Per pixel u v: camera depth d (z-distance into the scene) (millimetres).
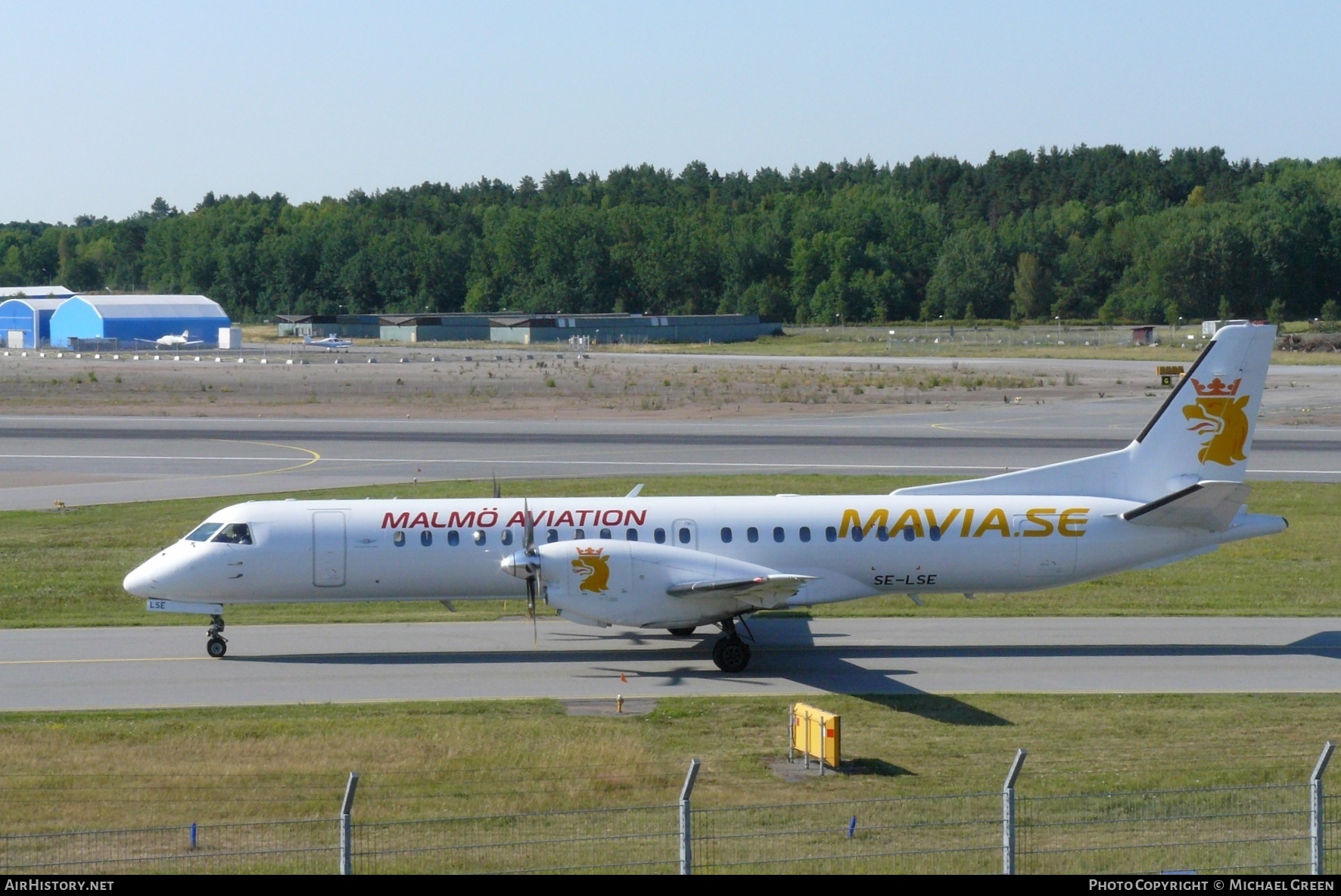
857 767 43312
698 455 131000
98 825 37188
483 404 186875
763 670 57500
